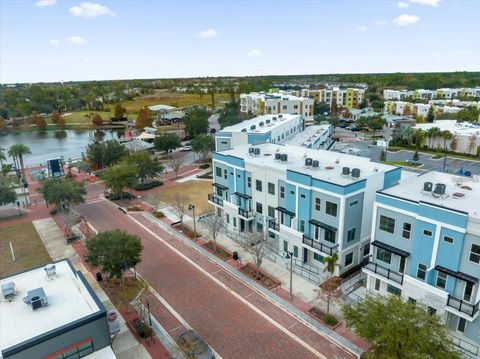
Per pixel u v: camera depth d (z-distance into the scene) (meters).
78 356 21.38
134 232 45.50
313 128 82.88
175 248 40.75
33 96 198.25
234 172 42.88
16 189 67.44
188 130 114.50
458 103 138.50
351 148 85.25
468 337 24.42
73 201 50.91
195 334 25.53
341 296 29.81
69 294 24.16
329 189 32.00
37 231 47.44
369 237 35.12
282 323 27.69
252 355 24.62
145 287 29.94
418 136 92.44
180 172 74.50
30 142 129.25
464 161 80.81
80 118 175.25
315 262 35.59
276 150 46.56
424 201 25.19
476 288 23.27
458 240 23.55
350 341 25.39
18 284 25.48
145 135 108.00
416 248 26.06
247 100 144.50
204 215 49.75
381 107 160.12
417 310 21.30
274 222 38.66
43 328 20.86
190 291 32.41
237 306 30.02
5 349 18.77
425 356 18.94
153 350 25.33
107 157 75.94
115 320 27.17
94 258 31.08
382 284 29.00
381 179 34.28
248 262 36.91
